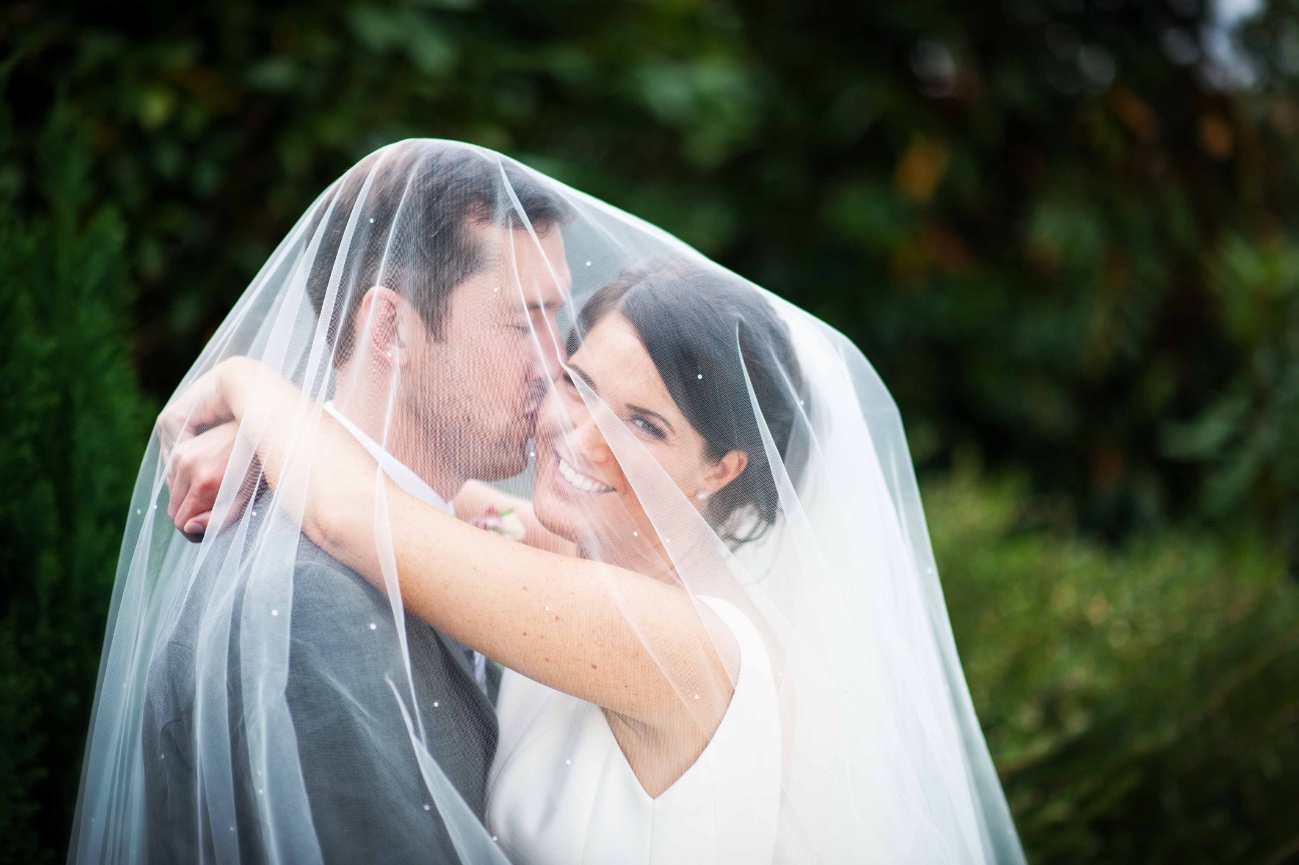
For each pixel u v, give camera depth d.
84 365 1.81
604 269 1.45
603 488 1.40
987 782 1.76
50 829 1.67
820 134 4.56
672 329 1.40
